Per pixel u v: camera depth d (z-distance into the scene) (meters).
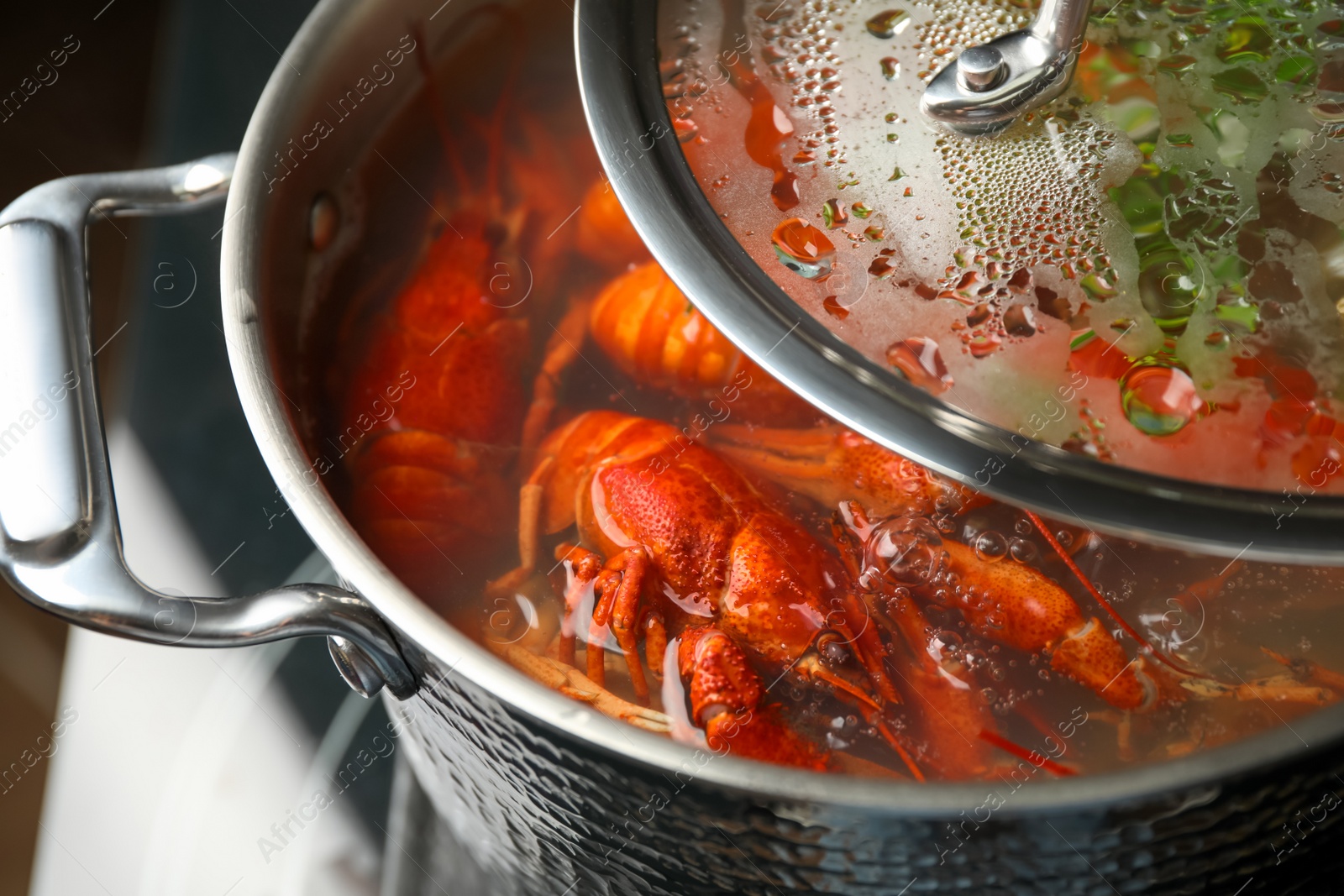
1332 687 0.44
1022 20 0.42
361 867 0.54
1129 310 0.40
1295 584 0.45
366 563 0.41
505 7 0.50
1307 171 0.40
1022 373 0.40
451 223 0.50
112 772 0.56
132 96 0.73
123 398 0.61
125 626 0.41
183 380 0.61
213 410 0.61
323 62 0.46
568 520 0.48
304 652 0.57
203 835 0.54
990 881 0.40
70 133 0.72
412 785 0.54
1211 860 0.40
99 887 0.55
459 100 0.50
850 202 0.41
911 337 0.40
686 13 0.43
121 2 0.74
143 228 0.64
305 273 0.46
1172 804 0.38
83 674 0.58
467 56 0.50
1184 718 0.44
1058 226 0.40
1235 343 0.40
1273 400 0.40
